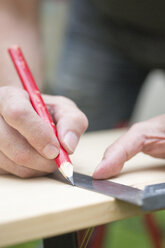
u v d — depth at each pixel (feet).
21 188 1.40
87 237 1.45
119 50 3.96
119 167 1.58
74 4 4.14
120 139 1.71
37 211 1.09
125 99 4.26
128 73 4.14
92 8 3.89
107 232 4.00
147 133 1.75
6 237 1.03
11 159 1.53
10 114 1.44
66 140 1.54
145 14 3.31
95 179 1.53
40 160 1.52
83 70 4.11
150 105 6.03
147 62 3.81
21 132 1.46
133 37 3.69
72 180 1.43
